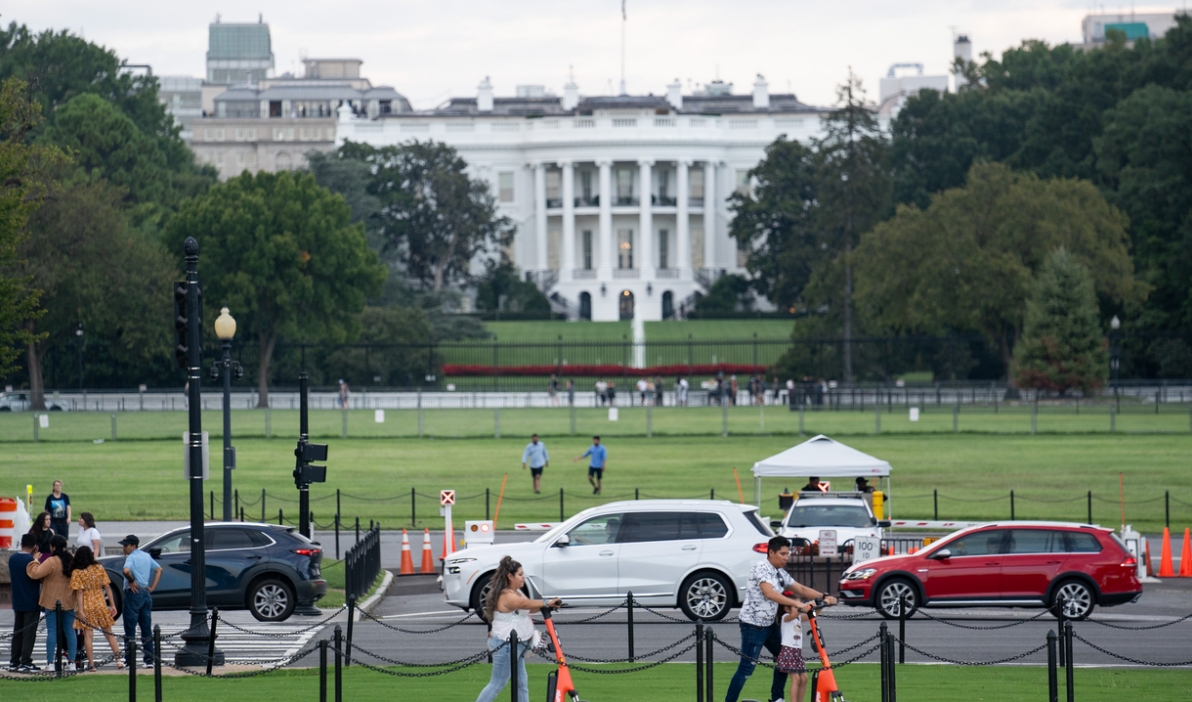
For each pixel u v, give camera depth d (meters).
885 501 105.56
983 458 133.50
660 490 114.50
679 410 199.75
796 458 86.44
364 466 131.38
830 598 42.56
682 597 62.62
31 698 45.12
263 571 64.75
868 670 51.56
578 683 48.38
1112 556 64.94
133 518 99.31
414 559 88.94
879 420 161.38
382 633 61.44
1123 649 57.12
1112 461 130.62
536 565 62.56
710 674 41.16
